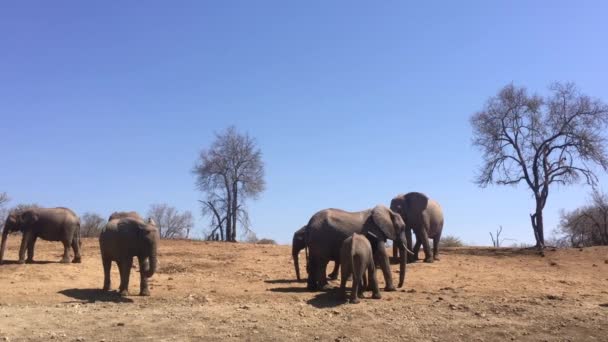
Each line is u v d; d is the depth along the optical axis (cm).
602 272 2209
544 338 1261
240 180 5547
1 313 1327
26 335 1177
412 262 2300
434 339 1232
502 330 1298
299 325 1284
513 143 3331
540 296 1622
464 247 3388
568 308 1487
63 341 1149
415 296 1574
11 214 2062
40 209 2091
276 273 2033
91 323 1268
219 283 1788
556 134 3219
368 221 1642
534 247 3106
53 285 1694
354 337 1223
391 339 1223
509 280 1902
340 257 1515
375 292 1533
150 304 1469
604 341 1248
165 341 1166
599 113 3219
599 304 1541
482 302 1519
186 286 1725
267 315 1350
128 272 1554
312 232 1625
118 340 1166
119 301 1493
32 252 2088
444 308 1452
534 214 3155
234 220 5488
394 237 1664
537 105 3275
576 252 2795
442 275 1970
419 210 2292
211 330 1241
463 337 1252
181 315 1339
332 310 1395
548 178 3161
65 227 2084
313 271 1650
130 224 1552
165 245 2984
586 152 3169
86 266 2042
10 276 1805
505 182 3338
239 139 5547
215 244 3125
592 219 4431
